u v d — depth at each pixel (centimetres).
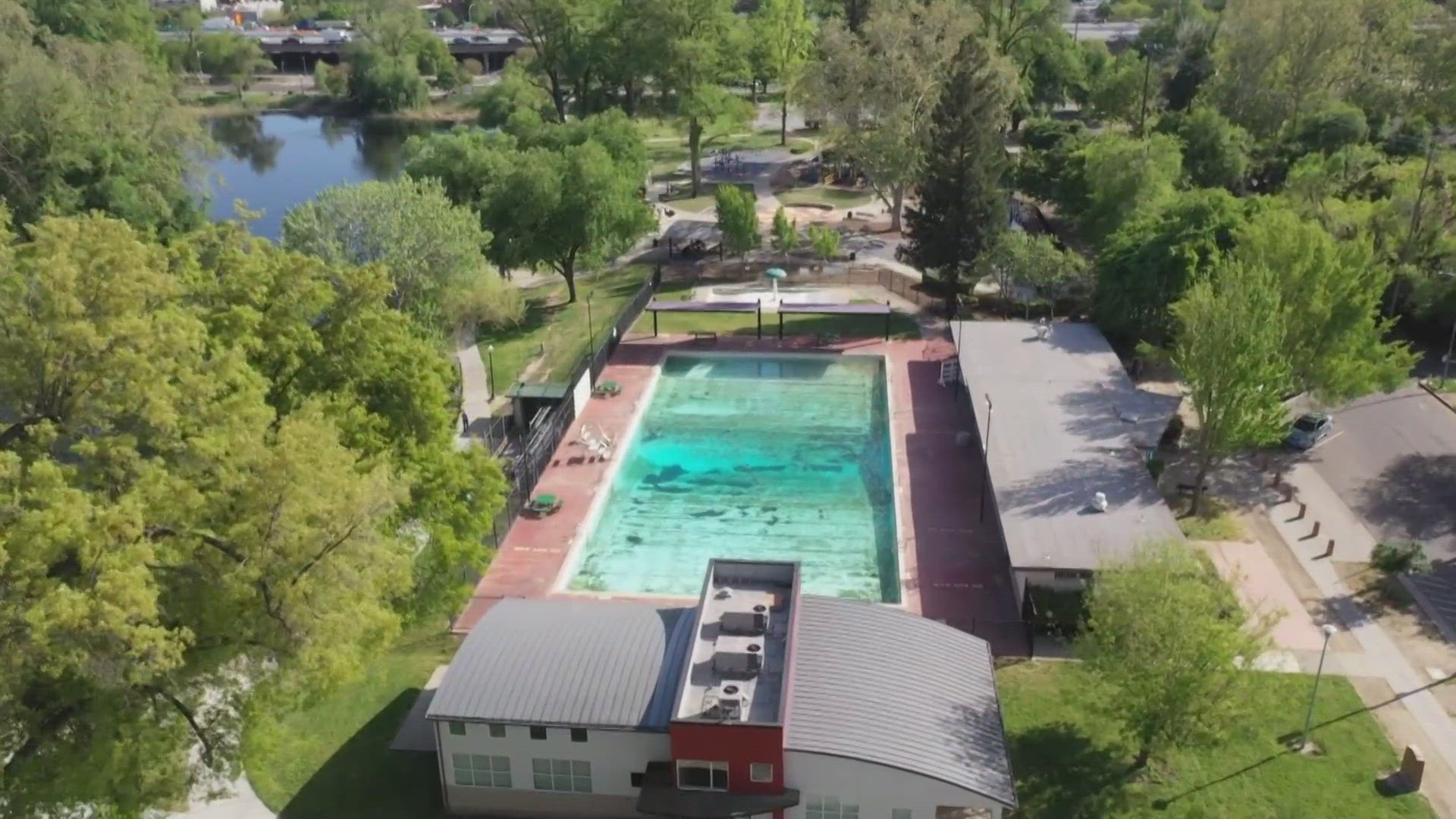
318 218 6781
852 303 7900
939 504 5762
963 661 3862
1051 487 5216
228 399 3466
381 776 3888
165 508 3169
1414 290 7119
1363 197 8000
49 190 8331
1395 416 6406
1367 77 10831
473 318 7469
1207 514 5462
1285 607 4725
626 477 6197
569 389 6600
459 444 6331
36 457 3162
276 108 18325
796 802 3438
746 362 7756
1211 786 3744
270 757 3891
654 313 8094
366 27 18488
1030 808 3659
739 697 3434
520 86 12675
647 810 3438
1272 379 5122
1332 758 3866
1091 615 3978
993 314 8288
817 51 12731
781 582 4122
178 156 9406
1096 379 6362
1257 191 10106
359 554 3394
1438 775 3788
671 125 14162
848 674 3684
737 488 6078
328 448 3469
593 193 8350
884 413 6919
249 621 3281
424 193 7219
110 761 3041
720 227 9388
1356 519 5406
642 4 12381
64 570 3053
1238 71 10875
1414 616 4666
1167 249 6812
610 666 3747
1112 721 4028
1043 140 11481
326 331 4331
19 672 2772
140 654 2886
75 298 3238
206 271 4288
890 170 9538
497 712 3569
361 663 3659
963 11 9762
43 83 8275
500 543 5431
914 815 3434
